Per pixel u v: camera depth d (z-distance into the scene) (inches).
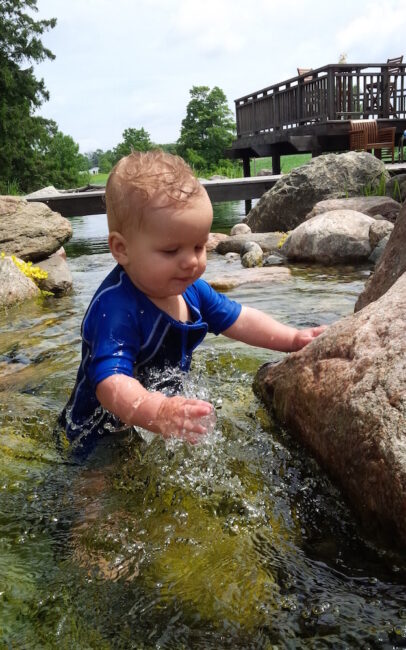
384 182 420.5
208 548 66.2
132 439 93.4
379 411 67.3
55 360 146.6
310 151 633.0
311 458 81.0
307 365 86.3
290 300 202.8
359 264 284.0
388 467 62.6
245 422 96.0
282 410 90.9
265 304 197.8
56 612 56.9
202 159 2303.2
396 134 607.5
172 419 76.1
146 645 52.2
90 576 62.4
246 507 74.0
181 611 56.3
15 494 81.2
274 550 65.2
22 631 54.6
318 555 64.0
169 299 92.6
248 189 538.3
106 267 343.9
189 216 78.5
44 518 74.7
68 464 90.0
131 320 87.2
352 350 79.7
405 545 61.1
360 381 73.1
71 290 267.4
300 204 428.1
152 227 79.0
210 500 76.2
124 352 85.4
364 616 54.3
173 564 63.7
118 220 83.1
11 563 65.2
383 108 606.2
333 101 570.6
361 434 68.1
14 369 141.3
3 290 235.5
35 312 217.2
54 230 326.3
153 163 82.4
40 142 1435.8
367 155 439.2
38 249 317.1
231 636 52.8
